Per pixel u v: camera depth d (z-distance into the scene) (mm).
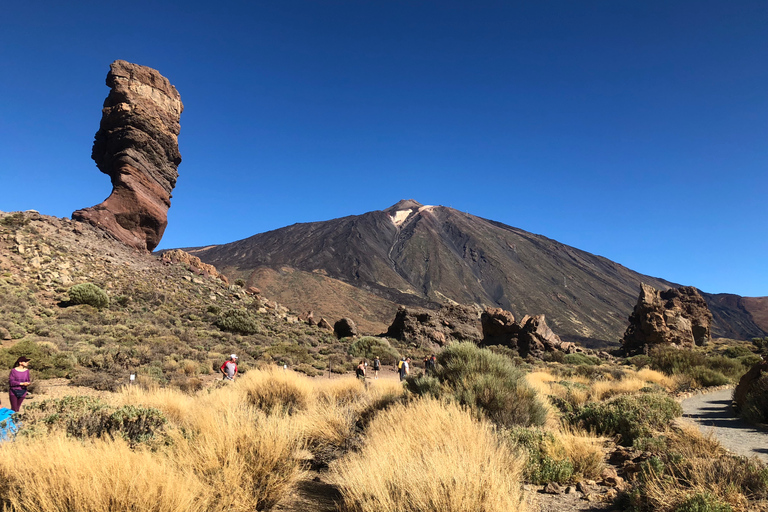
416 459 4500
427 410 6555
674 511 3818
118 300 35500
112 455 3713
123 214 48500
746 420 9617
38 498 3246
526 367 36188
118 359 19234
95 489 3266
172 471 3711
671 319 52562
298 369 25500
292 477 4789
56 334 23281
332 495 4781
